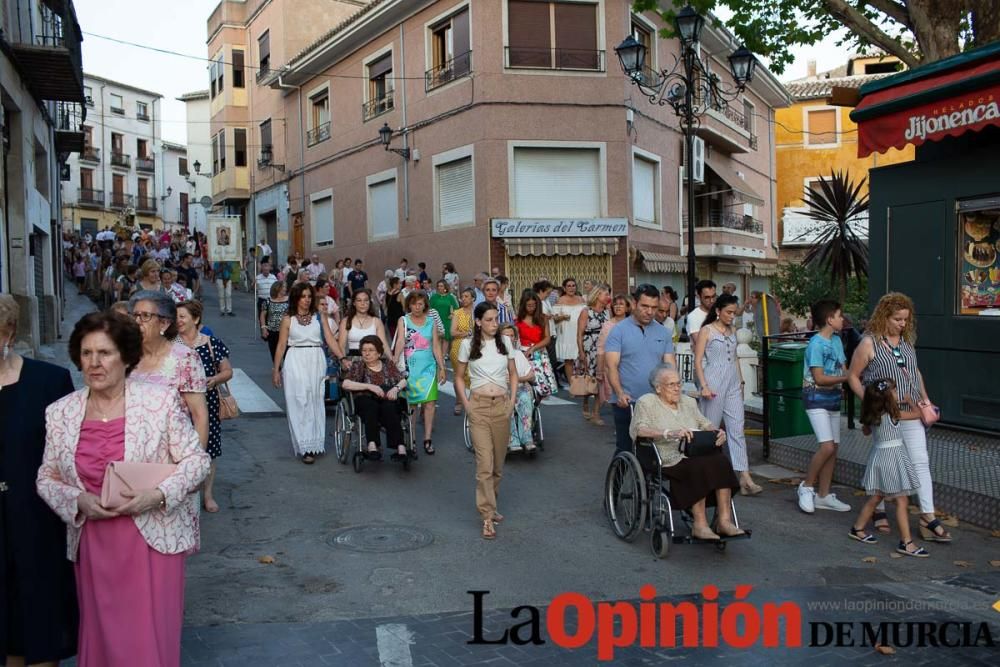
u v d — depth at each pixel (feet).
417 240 77.25
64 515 11.84
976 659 15.80
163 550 12.22
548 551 22.16
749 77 45.75
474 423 23.35
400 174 79.87
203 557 21.33
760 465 31.48
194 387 17.13
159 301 17.08
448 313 53.47
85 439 12.13
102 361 11.97
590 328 39.01
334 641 16.25
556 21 69.77
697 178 79.46
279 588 19.19
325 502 26.50
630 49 46.06
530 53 69.15
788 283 70.79
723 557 21.77
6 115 48.49
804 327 72.28
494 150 68.44
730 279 98.27
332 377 33.99
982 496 23.95
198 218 182.09
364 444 31.14
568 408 43.32
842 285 54.70
